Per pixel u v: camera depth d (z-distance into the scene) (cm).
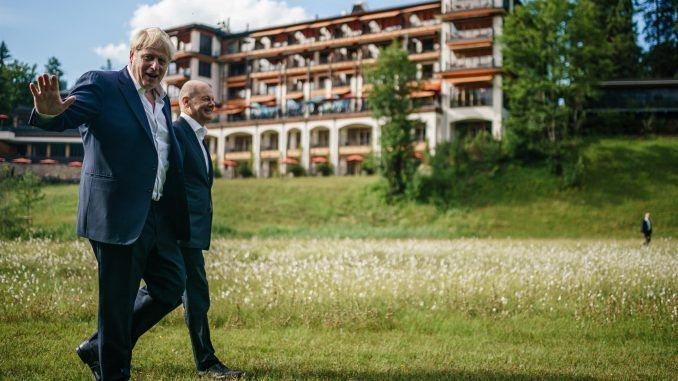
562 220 3259
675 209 3269
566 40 3938
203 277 437
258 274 941
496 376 419
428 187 3816
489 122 4791
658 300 755
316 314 656
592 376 424
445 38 4934
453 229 3209
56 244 1412
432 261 1262
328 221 3497
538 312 719
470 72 4744
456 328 636
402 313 696
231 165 5766
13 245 1338
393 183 3888
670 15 5841
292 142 5753
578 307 720
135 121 340
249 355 482
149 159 342
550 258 1344
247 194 4078
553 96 3988
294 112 5831
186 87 460
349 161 5328
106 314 334
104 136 331
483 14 4772
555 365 467
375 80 4000
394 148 3891
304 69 6056
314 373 417
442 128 4841
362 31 5869
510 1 4922
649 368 459
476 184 3816
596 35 3978
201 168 448
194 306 421
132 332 375
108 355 336
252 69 6462
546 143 3856
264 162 5822
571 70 3909
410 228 3306
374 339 573
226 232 2764
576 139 4041
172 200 378
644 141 4131
